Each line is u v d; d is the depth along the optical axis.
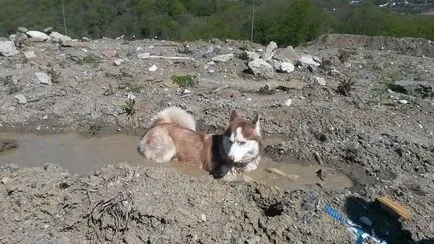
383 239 1.64
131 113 2.59
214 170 2.06
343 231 1.63
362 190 1.94
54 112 2.61
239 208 1.69
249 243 1.53
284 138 2.43
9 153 2.24
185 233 1.56
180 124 2.31
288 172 2.12
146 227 1.58
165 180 1.77
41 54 3.60
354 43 5.11
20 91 2.84
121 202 1.62
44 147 2.31
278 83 3.19
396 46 4.82
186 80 3.06
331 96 2.94
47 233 1.55
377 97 2.95
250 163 2.08
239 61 3.62
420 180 2.02
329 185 2.00
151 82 3.08
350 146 2.29
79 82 3.05
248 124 1.99
